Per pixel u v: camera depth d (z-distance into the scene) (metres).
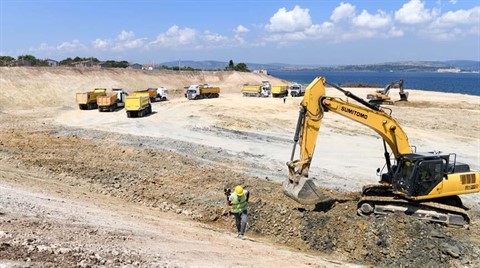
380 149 28.22
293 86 65.31
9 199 11.60
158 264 8.59
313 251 13.84
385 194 15.55
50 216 10.80
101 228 10.70
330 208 15.45
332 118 38.91
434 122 37.59
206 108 46.22
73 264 7.55
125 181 19.70
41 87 59.97
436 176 14.32
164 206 17.16
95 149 26.27
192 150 26.55
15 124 37.91
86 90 67.19
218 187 18.86
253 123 37.31
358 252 13.42
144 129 35.25
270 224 15.14
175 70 103.25
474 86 152.75
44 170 20.84
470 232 13.95
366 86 92.94
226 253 11.03
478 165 24.11
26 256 7.48
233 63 124.12
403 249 13.12
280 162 24.48
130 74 84.12
